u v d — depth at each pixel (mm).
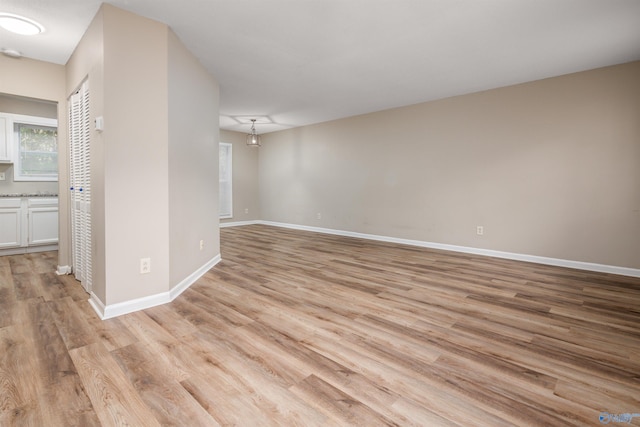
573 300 2881
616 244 3750
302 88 4504
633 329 2301
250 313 2561
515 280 3484
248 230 7273
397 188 5699
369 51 3281
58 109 3475
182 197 3088
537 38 3012
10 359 1851
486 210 4699
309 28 2795
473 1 2396
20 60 3232
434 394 1581
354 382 1676
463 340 2141
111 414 1420
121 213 2486
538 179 4238
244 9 2479
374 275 3660
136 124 2539
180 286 3039
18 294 2932
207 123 3801
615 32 2891
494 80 4199
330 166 6754
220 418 1404
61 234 3574
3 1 2291
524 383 1674
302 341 2111
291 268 3953
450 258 4527
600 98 3779
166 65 2695
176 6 2422
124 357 1892
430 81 4223
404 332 2250
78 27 2676
